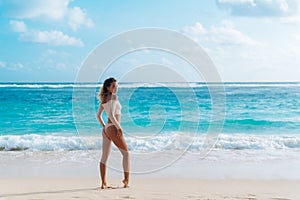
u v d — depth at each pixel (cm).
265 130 1388
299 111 1859
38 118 1691
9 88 3575
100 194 543
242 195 537
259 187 594
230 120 1594
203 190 571
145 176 688
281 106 2017
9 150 991
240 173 707
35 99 2384
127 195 537
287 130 1384
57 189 580
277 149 985
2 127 1480
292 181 639
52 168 759
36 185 609
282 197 525
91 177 679
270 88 3222
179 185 609
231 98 2333
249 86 3612
